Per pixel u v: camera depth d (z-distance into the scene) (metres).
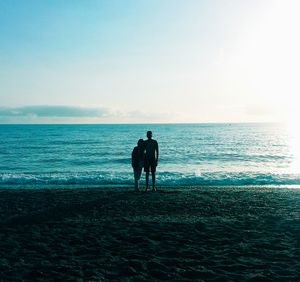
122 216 11.07
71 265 6.68
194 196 14.84
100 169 33.88
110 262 6.84
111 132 133.00
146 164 16.14
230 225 9.78
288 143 72.69
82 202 13.36
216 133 122.38
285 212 11.66
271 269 6.40
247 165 37.25
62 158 45.12
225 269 6.45
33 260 6.96
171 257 7.17
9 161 41.88
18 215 11.23
